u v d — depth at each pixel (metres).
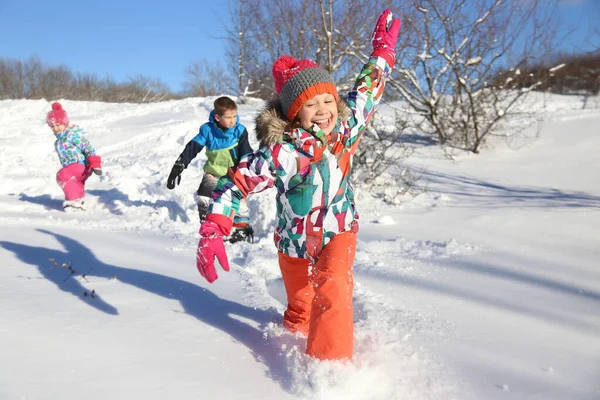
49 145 11.55
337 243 2.66
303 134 2.61
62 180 6.61
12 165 9.90
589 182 7.30
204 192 5.54
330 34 8.55
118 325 2.68
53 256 4.04
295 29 9.99
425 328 2.94
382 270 4.16
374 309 3.21
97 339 2.47
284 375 2.35
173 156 10.16
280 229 2.81
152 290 3.34
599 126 10.03
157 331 2.66
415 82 9.75
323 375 2.27
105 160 10.18
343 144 2.74
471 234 5.28
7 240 4.50
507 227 5.47
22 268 3.67
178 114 14.38
